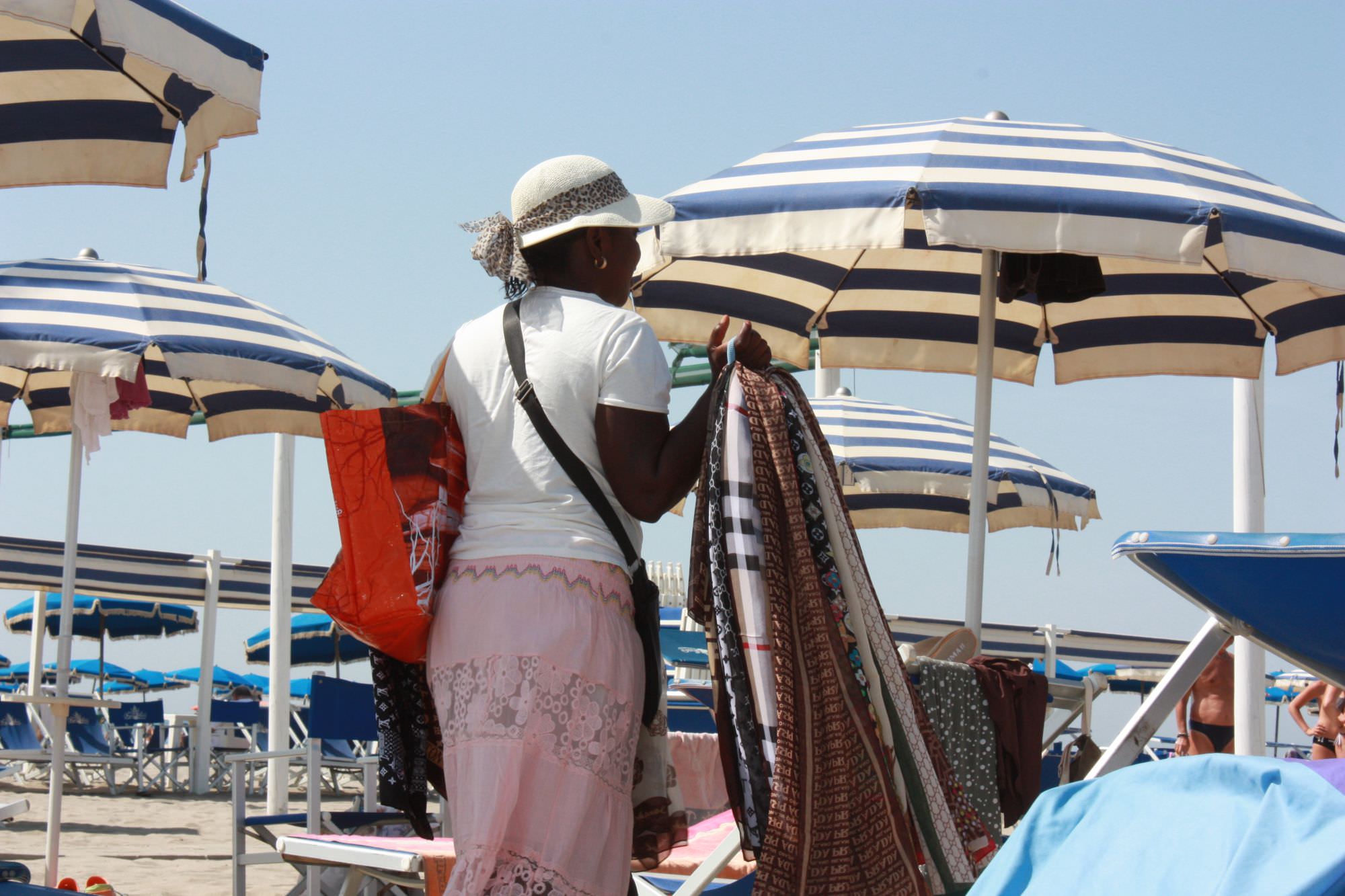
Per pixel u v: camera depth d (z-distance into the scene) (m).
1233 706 12.20
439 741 4.37
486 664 3.82
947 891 4.01
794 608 3.91
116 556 25.03
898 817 3.80
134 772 34.06
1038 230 6.07
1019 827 2.34
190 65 6.37
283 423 12.52
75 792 27.16
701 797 8.29
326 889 8.55
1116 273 9.10
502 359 4.14
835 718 3.80
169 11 6.30
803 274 9.25
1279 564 4.06
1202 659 4.56
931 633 22.34
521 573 3.88
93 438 9.88
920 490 13.41
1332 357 8.31
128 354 9.01
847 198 6.21
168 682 42.62
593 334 4.08
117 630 33.03
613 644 3.91
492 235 4.32
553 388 4.01
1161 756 19.34
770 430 4.02
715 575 3.91
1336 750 11.87
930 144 6.52
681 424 4.13
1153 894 2.03
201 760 26.92
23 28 7.07
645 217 4.38
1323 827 1.91
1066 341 9.60
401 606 3.95
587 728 3.81
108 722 30.80
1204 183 6.46
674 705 11.62
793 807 3.61
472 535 4.02
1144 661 25.02
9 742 25.50
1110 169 6.39
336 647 30.00
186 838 16.75
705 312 9.13
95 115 7.55
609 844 3.84
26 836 16.73
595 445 4.04
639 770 4.17
